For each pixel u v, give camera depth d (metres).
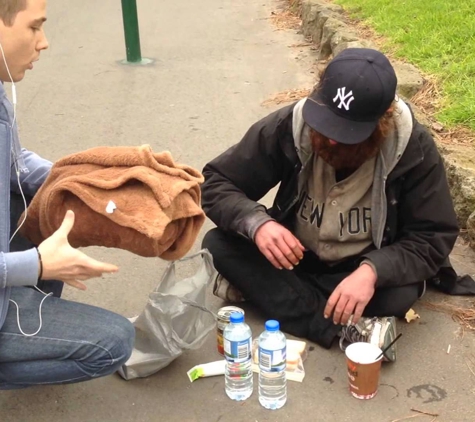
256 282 2.84
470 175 3.49
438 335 2.83
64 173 2.16
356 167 2.56
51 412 2.46
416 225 2.71
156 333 2.53
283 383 2.45
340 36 5.98
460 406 2.45
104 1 9.77
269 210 2.96
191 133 4.97
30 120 5.33
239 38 7.44
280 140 2.68
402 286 2.67
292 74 6.14
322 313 2.78
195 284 2.64
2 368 2.13
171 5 9.26
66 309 2.17
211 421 2.41
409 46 5.47
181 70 6.43
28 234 2.29
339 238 2.75
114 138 4.96
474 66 4.77
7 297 2.00
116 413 2.45
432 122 4.20
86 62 6.80
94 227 2.07
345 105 2.34
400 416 2.41
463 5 6.15
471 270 3.28
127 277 3.29
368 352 2.47
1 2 1.92
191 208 2.16
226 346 2.45
